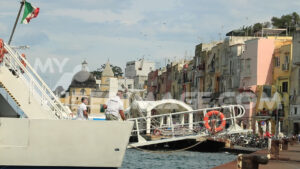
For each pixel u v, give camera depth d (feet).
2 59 52.01
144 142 122.21
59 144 50.06
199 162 104.01
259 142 136.77
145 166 93.40
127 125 51.62
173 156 116.57
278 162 63.57
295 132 190.80
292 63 199.82
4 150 49.08
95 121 50.88
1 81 51.29
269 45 218.79
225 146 139.54
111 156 51.34
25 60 54.08
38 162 49.73
